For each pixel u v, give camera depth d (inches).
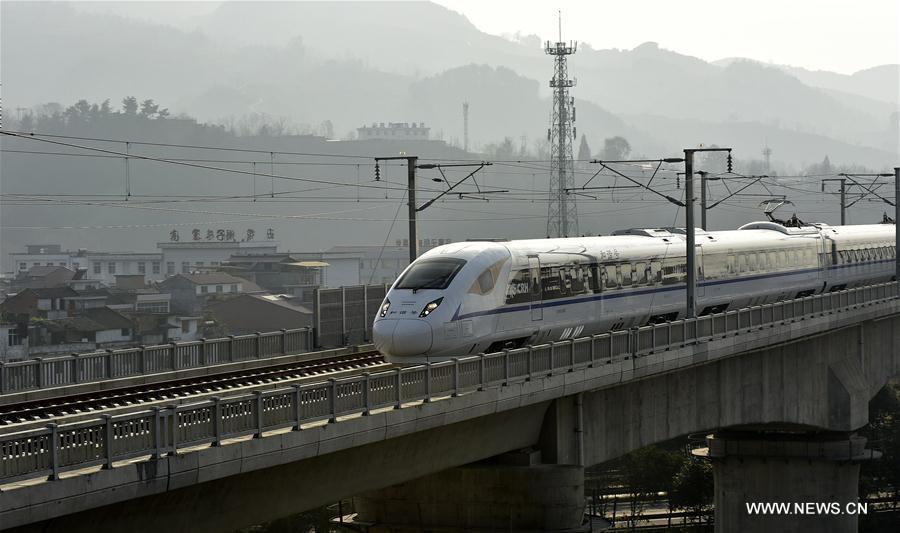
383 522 1555.1
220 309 5093.5
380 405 1152.2
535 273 1729.8
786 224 2923.2
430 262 1609.3
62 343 4562.0
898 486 3969.0
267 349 1717.5
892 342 2935.5
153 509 967.6
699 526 3622.0
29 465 816.3
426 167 1983.3
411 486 1535.4
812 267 2785.4
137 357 1483.8
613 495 3954.2
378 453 1228.5
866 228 3206.2
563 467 1488.7
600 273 1923.0
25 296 4933.6
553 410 1553.9
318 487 1157.1
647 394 1814.7
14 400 1298.0
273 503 1104.2
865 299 2586.1
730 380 2106.3
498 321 1626.5
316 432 1053.2
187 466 923.4
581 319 1850.4
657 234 2209.6
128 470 876.0
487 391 1314.0
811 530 2556.6
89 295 5167.3
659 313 2119.8
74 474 840.9
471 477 1501.0
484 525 1493.6
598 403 1667.1
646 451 3796.8
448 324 1526.8
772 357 2277.3
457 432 1358.3
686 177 2009.1
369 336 1973.4
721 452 2603.3
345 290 1907.0
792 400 2363.4
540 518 1471.5
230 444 963.3
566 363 1488.7
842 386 2556.6
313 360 1739.7
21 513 795.4
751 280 2487.7
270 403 1014.4
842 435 2588.6
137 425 893.8
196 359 1578.5
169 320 4945.9
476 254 1630.2
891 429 4079.7
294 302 5290.4
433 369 1234.6
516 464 1508.4
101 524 922.7
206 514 1029.2
